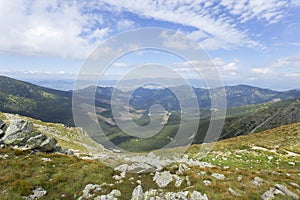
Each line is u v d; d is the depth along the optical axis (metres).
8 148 19.64
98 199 12.66
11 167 15.84
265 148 35.03
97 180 14.49
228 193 13.05
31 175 15.20
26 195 12.97
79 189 14.07
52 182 14.45
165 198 12.17
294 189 14.16
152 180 14.12
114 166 15.48
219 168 18.36
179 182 13.75
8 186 13.39
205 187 13.45
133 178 14.48
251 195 13.09
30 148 20.77
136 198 12.17
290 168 24.50
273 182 15.31
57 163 17.84
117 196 12.85
